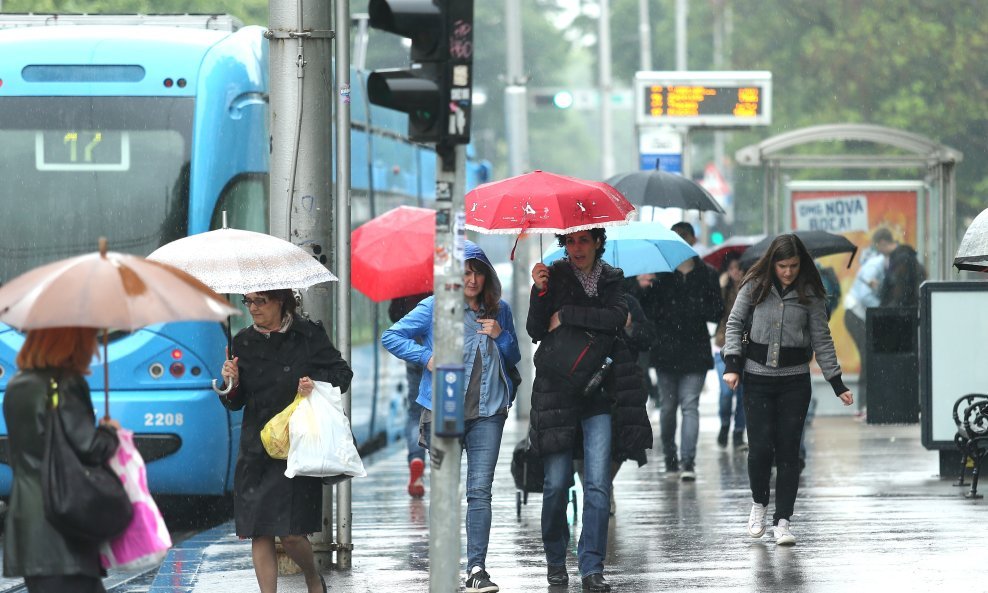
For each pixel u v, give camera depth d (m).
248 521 24.91
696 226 108.25
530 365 69.75
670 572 30.19
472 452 28.31
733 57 124.06
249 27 42.97
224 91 39.72
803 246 32.88
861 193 65.25
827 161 64.94
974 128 97.94
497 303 28.44
